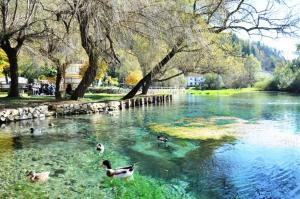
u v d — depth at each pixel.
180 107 43.34
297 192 11.86
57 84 38.66
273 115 34.22
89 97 47.00
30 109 27.27
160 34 30.25
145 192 11.63
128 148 17.80
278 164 14.98
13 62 38.12
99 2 25.31
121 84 85.06
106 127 24.41
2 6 23.61
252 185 12.47
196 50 36.19
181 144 18.77
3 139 19.48
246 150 17.45
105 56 31.98
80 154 16.39
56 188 11.82
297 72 104.00
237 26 36.16
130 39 30.17
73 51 33.66
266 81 119.88
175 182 12.70
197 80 153.50
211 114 34.56
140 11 28.36
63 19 29.39
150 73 42.47
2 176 12.91
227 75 51.88
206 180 12.95
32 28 32.22
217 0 35.28
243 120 29.55
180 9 32.84
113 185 12.24
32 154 16.25
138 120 28.59
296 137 20.97
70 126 24.41
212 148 17.89
